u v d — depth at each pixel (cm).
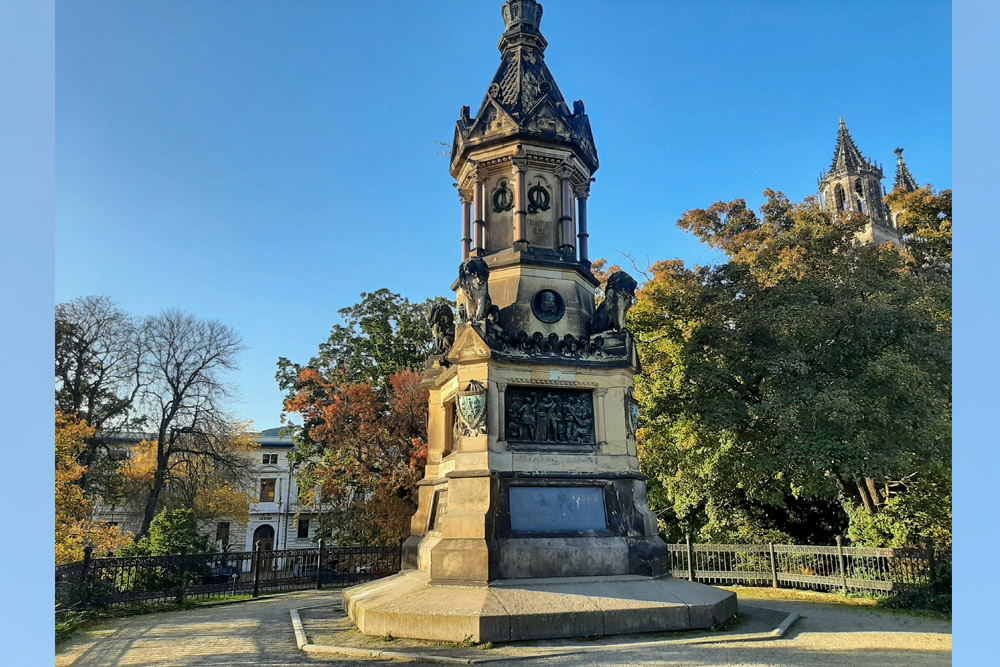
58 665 1207
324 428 3759
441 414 1923
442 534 1516
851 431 2181
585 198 2039
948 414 2205
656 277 2866
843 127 10006
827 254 2706
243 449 5484
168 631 1591
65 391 3819
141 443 4812
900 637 1327
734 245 3212
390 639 1289
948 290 2512
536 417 1633
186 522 4122
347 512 3956
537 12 2145
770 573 2352
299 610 1845
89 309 3916
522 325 1739
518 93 1981
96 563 2105
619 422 1662
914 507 2375
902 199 3453
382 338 4481
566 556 1481
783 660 1091
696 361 2512
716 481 2619
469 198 2100
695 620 1346
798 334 2358
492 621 1230
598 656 1113
